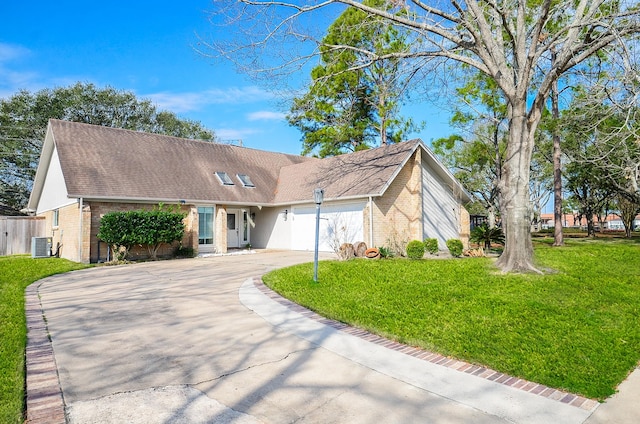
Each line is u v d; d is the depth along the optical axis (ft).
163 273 40.40
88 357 16.12
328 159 75.10
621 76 32.50
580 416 11.43
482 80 64.08
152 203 58.75
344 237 59.57
